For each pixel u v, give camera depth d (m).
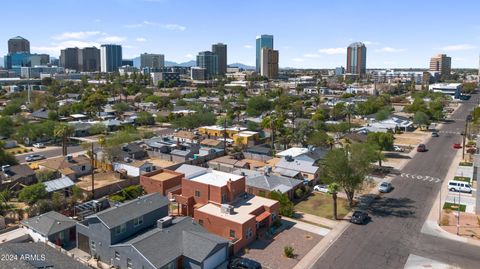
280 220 57.03
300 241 51.16
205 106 186.75
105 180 78.50
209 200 57.50
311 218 58.97
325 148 96.81
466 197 68.06
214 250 43.28
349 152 68.44
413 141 118.56
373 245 50.00
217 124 135.62
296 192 67.56
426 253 47.91
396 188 73.12
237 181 58.88
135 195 67.25
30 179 75.19
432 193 70.25
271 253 47.88
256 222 52.09
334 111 165.12
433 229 54.72
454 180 76.12
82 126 129.38
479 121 131.62
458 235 52.81
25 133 111.62
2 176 72.69
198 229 48.09
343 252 48.19
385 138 101.25
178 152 94.56
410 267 44.69
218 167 85.25
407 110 177.62
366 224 56.56
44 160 88.88
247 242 50.19
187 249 43.31
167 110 175.25
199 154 95.25
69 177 77.56
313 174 75.38
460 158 96.25
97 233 45.94
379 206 63.88
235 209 54.53
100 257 45.88
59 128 96.62
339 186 62.56
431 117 160.75
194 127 134.38
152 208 49.97
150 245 42.84
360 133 122.81
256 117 159.00
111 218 45.72
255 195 63.75
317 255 47.41
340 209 62.81
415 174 82.31
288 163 80.50
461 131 136.25
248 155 94.12
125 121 145.88
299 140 109.06
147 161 89.31
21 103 187.12
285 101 194.12
